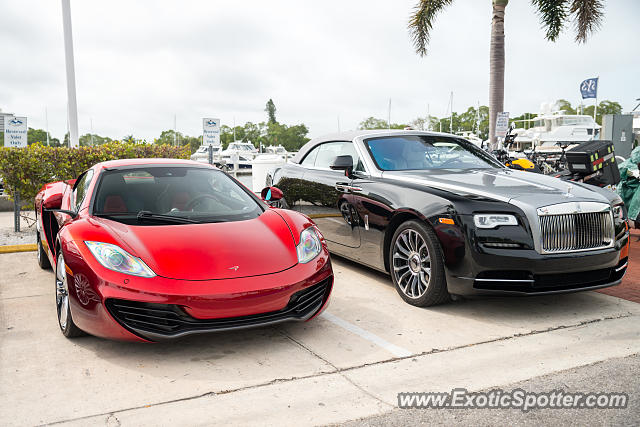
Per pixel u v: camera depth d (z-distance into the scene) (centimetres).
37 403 239
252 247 311
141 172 391
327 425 221
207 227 329
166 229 321
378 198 420
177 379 266
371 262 439
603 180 588
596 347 308
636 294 423
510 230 338
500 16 1269
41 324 351
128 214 345
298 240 329
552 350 303
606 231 358
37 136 10588
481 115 9338
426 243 368
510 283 339
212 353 302
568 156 593
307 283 305
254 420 224
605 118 1245
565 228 344
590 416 226
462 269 346
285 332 337
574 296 418
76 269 290
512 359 290
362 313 374
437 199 366
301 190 540
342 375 271
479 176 417
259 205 388
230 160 3142
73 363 286
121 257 285
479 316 367
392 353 301
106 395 248
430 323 352
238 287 280
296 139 12475
